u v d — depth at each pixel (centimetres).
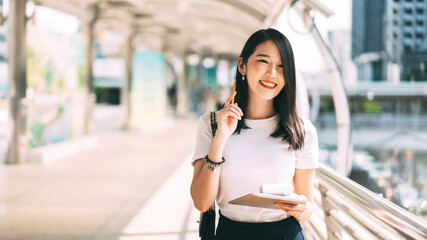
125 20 1113
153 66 1627
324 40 379
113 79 3344
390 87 2275
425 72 2073
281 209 152
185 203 558
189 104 2355
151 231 441
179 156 963
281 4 464
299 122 169
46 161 844
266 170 166
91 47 1054
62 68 930
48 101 886
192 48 2194
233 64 3353
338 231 240
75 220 477
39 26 838
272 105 173
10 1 779
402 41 1941
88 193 606
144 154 985
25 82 808
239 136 169
